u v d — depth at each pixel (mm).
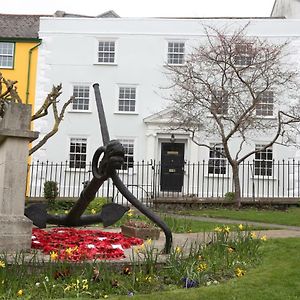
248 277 5820
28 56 24922
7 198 6266
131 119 24172
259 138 23156
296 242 8164
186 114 23625
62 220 7414
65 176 22703
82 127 24172
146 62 24578
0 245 6094
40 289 5098
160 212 16359
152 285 5422
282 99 22812
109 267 5668
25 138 6406
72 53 24797
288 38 23750
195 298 4938
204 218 14477
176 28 24594
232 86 20797
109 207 7172
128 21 24828
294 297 5062
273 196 22453
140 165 23391
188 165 22172
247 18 25438
